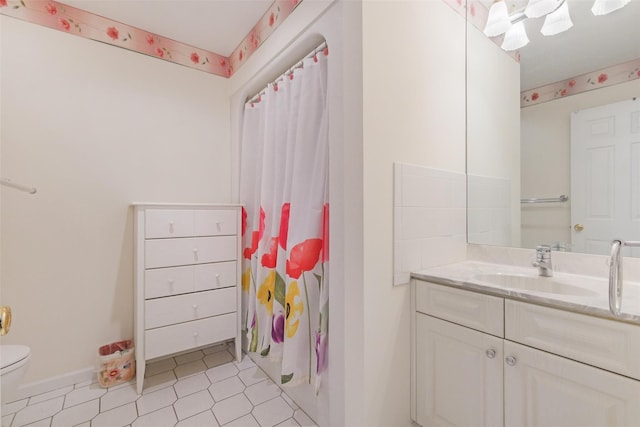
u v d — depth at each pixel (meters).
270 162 1.78
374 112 1.16
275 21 1.70
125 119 1.92
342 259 1.22
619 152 1.14
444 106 1.46
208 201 2.24
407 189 1.28
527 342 0.95
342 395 1.22
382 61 1.19
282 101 1.69
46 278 1.67
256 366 1.92
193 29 1.98
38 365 1.64
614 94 1.15
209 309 1.83
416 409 1.28
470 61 1.58
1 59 1.56
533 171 1.38
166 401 1.55
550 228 1.33
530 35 1.38
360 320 1.14
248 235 2.08
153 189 2.02
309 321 1.42
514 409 0.97
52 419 1.41
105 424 1.38
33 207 1.64
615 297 0.76
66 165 1.73
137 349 1.62
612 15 1.15
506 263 1.46
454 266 1.45
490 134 1.52
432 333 1.23
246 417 1.43
